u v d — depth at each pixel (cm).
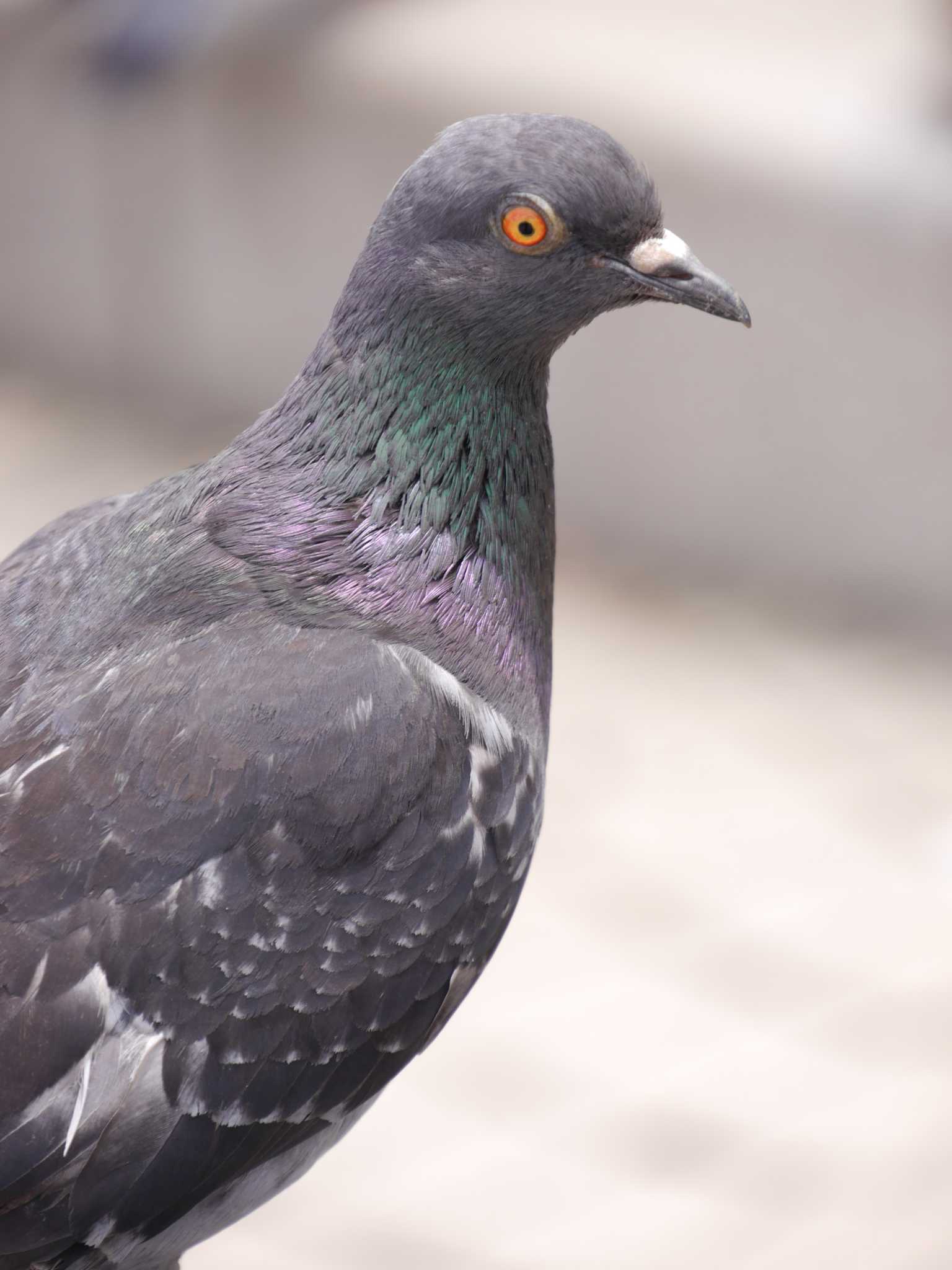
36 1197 584
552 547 693
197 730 590
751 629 1692
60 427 1989
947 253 1588
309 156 1844
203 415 2006
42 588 645
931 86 1648
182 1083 590
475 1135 1174
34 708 605
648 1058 1230
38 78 1964
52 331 2062
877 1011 1263
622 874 1396
